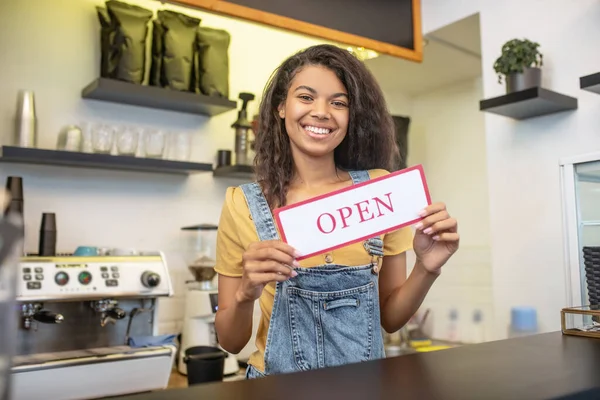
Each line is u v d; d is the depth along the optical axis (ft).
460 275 9.52
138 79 6.85
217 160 8.06
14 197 5.93
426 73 9.72
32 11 6.87
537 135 6.91
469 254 9.45
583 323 3.47
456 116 10.26
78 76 7.11
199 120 8.07
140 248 7.45
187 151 7.49
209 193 8.11
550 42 6.80
